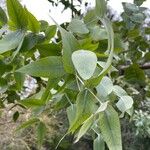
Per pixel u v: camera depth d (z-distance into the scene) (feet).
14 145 8.39
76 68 1.14
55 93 1.47
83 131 1.15
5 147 8.35
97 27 1.80
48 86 1.36
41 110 1.94
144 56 3.39
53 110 2.02
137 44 3.46
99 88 1.35
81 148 10.92
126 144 11.36
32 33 1.55
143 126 8.22
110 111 1.16
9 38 1.49
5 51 1.44
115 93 1.55
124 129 10.63
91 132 1.64
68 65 1.22
